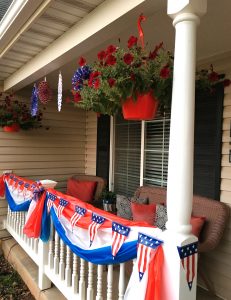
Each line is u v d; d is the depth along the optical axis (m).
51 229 2.36
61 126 4.34
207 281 2.48
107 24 1.67
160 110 1.66
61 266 2.15
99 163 4.23
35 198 2.46
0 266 3.36
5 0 2.71
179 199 1.23
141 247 1.31
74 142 4.49
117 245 1.47
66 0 1.70
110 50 1.47
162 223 2.44
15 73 3.31
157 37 2.12
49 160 4.24
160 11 1.70
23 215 3.11
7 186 3.54
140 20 1.44
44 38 2.28
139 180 3.55
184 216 1.24
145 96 1.43
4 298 2.68
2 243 3.75
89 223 1.77
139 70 1.39
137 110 1.46
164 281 1.23
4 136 3.83
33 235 2.37
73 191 3.97
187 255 1.22
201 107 2.60
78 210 1.92
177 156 1.24
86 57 2.56
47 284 2.42
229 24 1.85
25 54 2.68
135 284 1.31
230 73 2.42
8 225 3.71
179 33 1.23
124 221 1.53
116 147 4.02
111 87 1.40
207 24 1.85
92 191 3.91
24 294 2.74
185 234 1.23
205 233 2.32
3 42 2.49
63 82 3.56
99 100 1.53
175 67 1.25
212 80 1.67
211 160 2.52
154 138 3.29
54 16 1.91
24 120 3.63
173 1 1.23
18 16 1.97
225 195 2.43
